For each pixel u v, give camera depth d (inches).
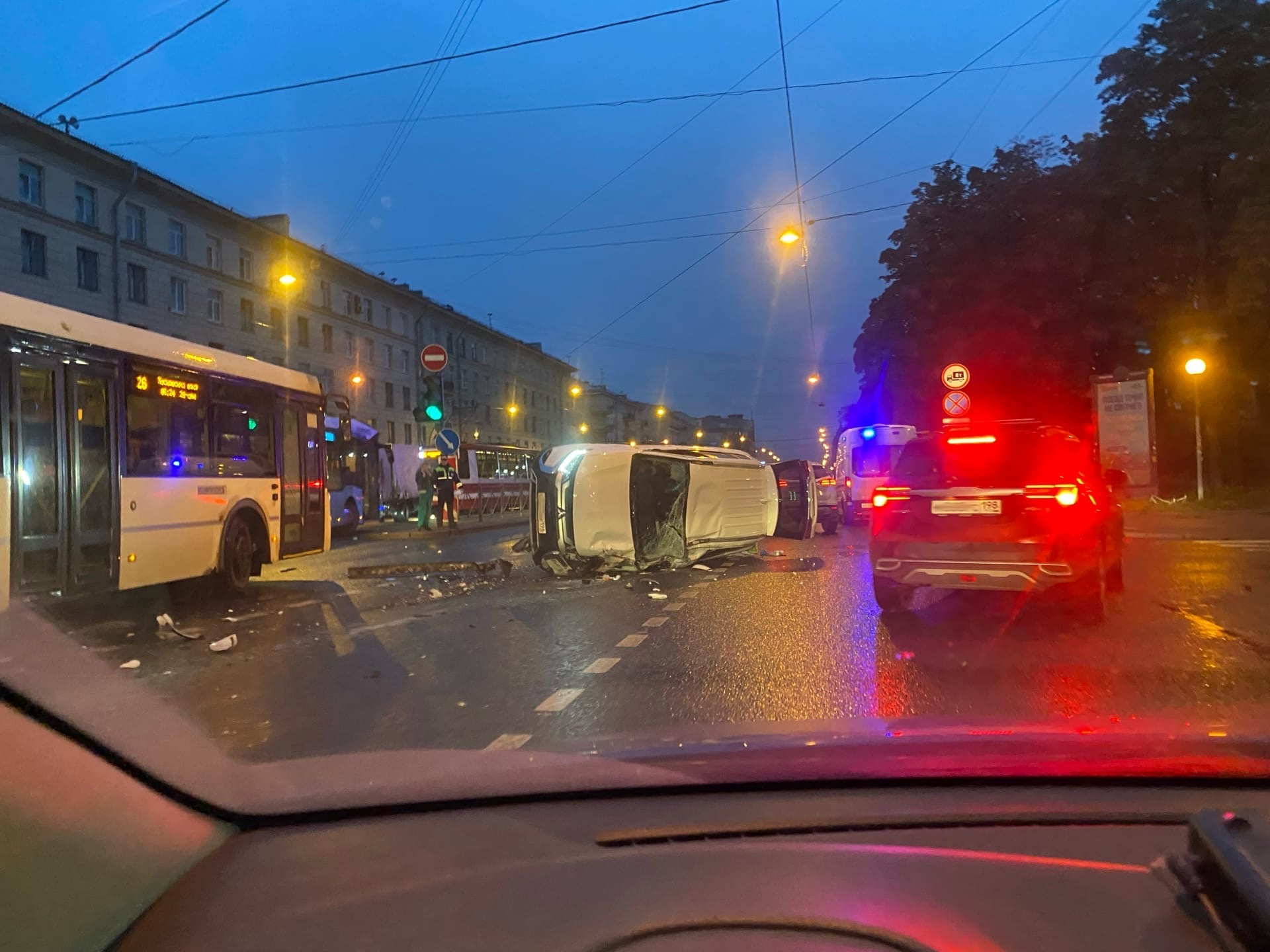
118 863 117.0
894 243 1341.0
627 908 99.2
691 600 421.7
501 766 151.4
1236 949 85.0
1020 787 137.0
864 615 366.6
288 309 1990.7
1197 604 370.6
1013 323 1210.6
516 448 1683.1
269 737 201.6
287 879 110.4
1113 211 1226.0
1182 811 125.3
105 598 386.3
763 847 115.5
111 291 1512.1
